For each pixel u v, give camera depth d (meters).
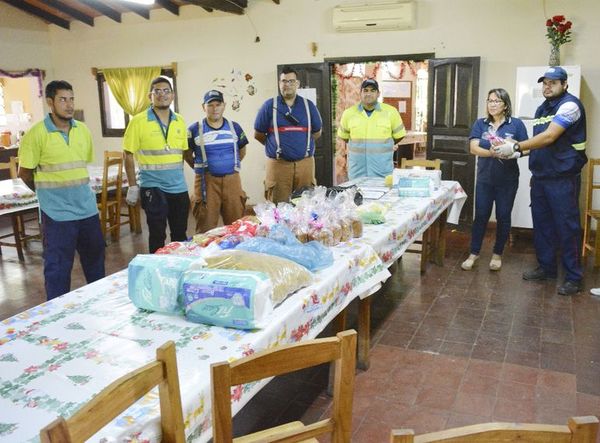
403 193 3.74
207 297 1.62
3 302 4.03
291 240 2.24
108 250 5.32
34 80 8.30
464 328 3.32
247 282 1.60
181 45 7.35
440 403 2.50
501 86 5.67
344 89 6.98
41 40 8.19
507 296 3.83
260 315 1.61
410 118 10.20
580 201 5.45
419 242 4.91
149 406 1.23
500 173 4.13
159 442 1.18
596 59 5.23
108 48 7.89
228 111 7.23
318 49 6.52
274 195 4.35
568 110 3.50
